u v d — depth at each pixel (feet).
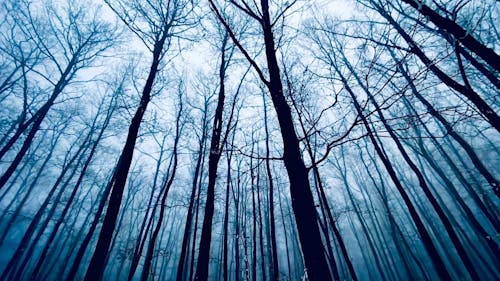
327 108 10.17
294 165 8.99
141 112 23.43
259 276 84.28
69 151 62.44
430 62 9.23
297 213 8.31
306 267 7.46
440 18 10.94
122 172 20.24
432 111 9.39
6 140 54.39
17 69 48.16
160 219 33.32
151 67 26.73
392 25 12.31
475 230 52.70
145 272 30.71
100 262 16.72
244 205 58.70
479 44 10.77
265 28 11.61
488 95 28.68
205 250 19.58
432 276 71.36
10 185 69.46
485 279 54.70
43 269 65.36
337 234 27.76
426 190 30.40
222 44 33.50
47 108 40.16
